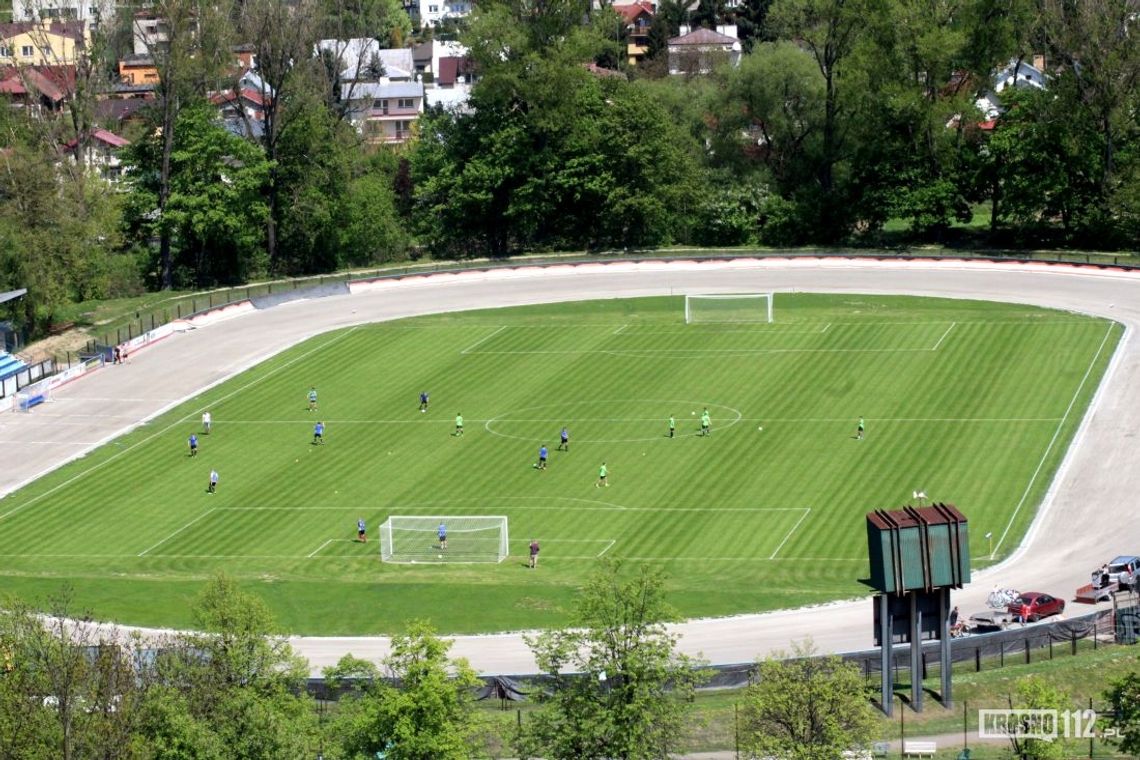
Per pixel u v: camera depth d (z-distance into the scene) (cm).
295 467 19488
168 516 18362
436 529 17388
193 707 10688
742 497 17762
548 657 11450
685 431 19725
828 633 14138
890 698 12331
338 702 12106
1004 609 14200
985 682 12588
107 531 18025
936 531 12288
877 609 12456
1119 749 10862
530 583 15850
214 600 11944
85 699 10688
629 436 19712
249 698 10662
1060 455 18388
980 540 16388
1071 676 12556
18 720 10131
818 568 15925
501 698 12588
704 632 14300
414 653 11012
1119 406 19712
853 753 11188
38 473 19838
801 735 10988
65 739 9988
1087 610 14300
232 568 16850
